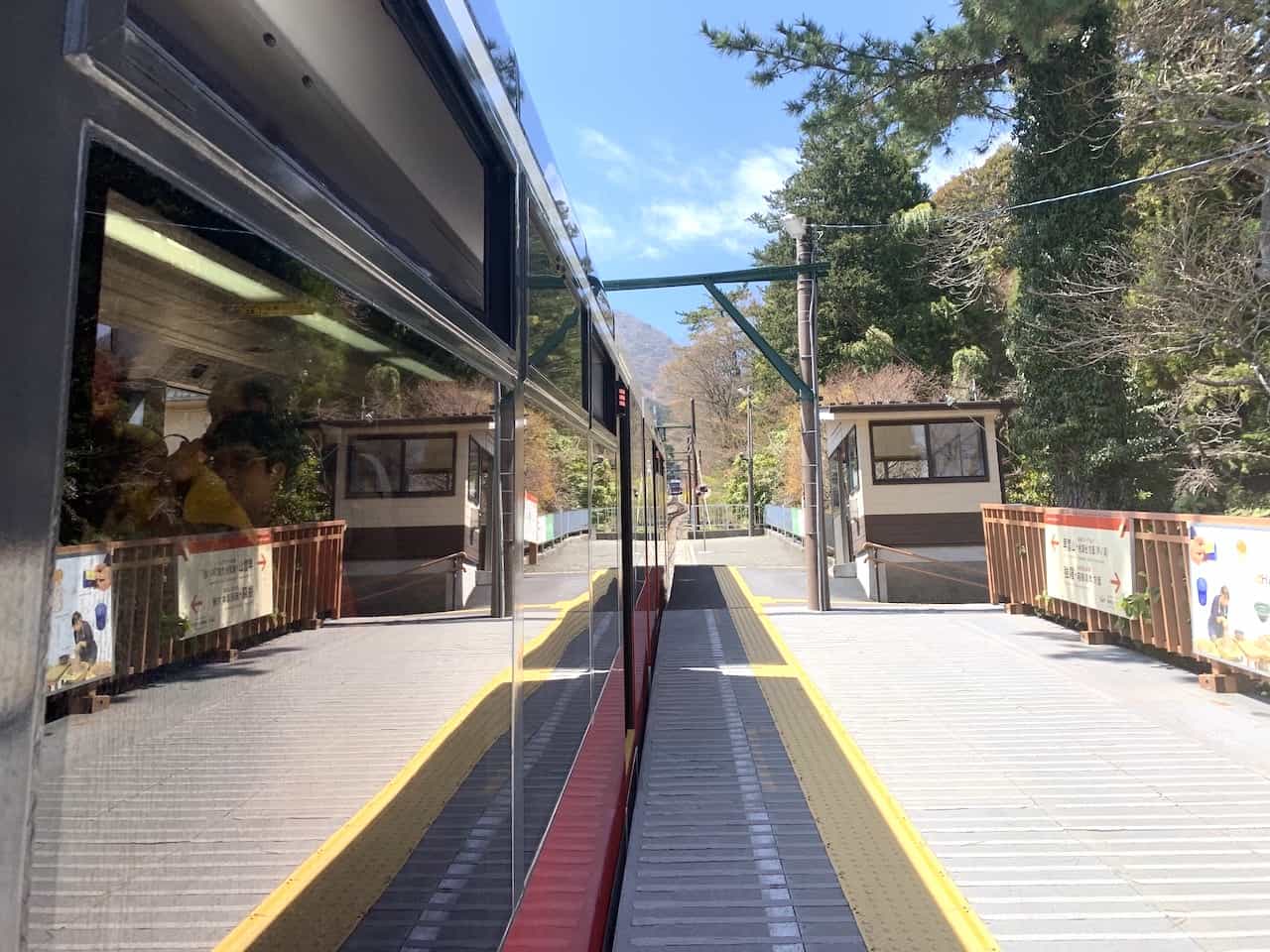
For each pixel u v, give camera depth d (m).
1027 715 5.66
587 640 2.83
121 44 0.62
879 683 6.64
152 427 0.71
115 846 0.65
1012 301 13.28
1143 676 6.69
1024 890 3.23
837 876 3.37
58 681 0.59
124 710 0.67
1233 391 12.84
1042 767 4.64
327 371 1.01
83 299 0.61
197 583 0.78
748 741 5.18
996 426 12.70
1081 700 6.02
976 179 20.31
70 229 0.58
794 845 3.67
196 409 0.78
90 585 0.64
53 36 0.57
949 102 11.47
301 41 1.18
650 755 4.95
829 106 11.80
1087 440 10.50
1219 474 13.39
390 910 1.07
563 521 2.45
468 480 1.46
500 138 1.71
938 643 8.25
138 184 0.65
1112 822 3.87
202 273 0.75
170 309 0.72
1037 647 7.98
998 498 12.52
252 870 0.83
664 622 9.90
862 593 13.03
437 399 1.33
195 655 0.77
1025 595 9.80
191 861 0.75
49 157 0.57
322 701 0.98
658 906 3.13
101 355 0.64
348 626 1.04
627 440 4.85
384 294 1.09
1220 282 10.50
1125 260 10.41
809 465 10.80
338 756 1.00
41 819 0.57
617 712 3.57
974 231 15.88
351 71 1.33
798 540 23.08
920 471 12.75
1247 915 3.01
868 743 5.11
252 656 0.86
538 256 2.14
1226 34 10.13
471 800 1.37
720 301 11.05
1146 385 13.76
